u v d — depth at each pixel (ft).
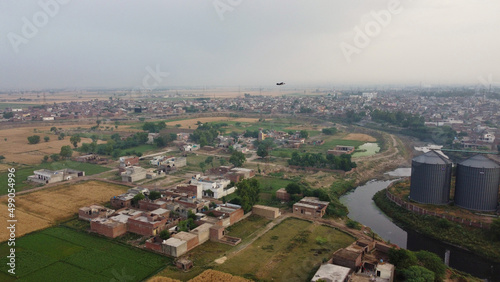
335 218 355.15
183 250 273.75
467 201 366.84
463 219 335.67
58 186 454.81
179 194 386.93
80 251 276.00
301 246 288.71
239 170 513.86
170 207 354.13
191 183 412.57
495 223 305.94
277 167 565.12
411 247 316.81
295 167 561.02
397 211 386.52
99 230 310.45
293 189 399.65
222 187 419.13
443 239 324.39
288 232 316.81
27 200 397.19
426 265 244.22
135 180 485.56
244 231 318.86
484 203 358.43
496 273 280.31
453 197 391.86
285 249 282.97
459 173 374.02
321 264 255.50
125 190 439.63
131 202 377.09
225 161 597.93
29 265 252.83
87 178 496.23
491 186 355.56
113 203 378.53
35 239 297.12
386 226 360.89
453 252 310.65
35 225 325.62
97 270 247.50
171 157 606.55
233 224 334.65
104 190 439.22
